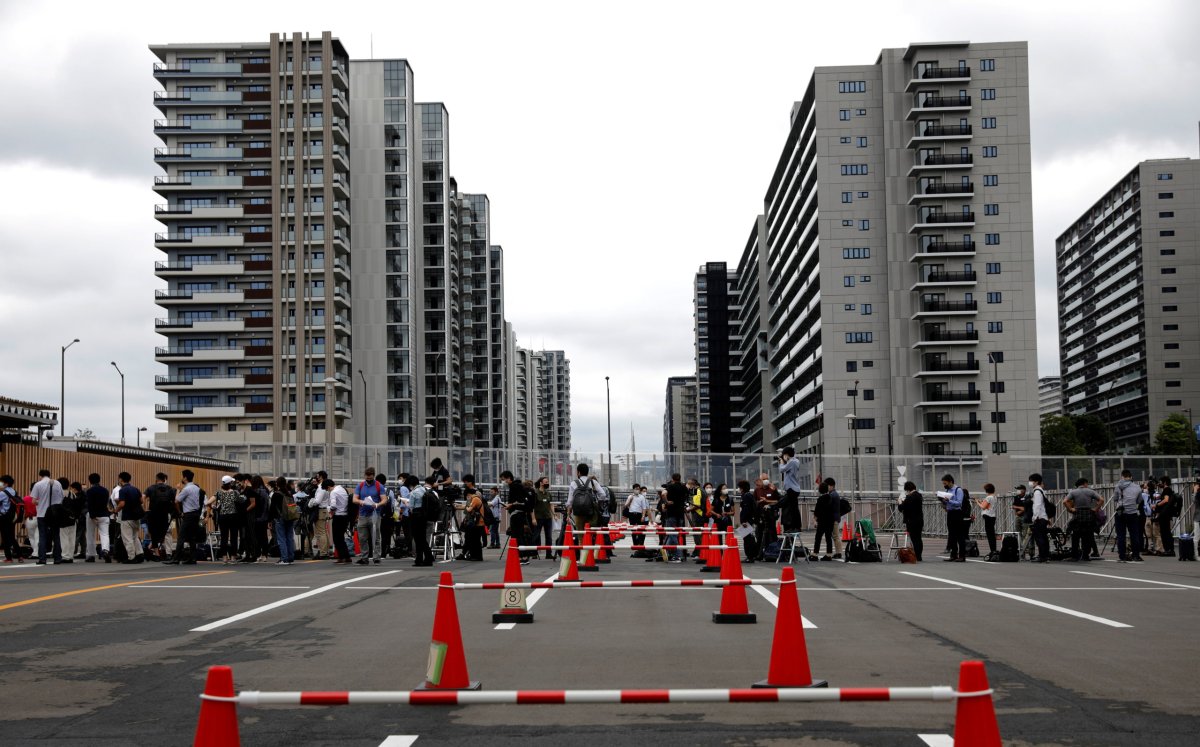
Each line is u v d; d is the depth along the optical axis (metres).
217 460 48.31
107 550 26.56
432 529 26.88
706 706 8.26
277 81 103.31
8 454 31.27
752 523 26.58
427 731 7.39
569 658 10.26
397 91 112.19
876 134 104.06
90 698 8.53
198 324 102.62
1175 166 162.25
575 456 60.34
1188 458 57.66
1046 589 17.72
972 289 101.44
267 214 103.50
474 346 147.00
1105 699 8.32
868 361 102.31
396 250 110.75
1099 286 182.12
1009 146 102.00
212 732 4.72
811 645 11.18
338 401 103.38
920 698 4.63
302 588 17.80
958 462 59.31
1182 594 16.86
